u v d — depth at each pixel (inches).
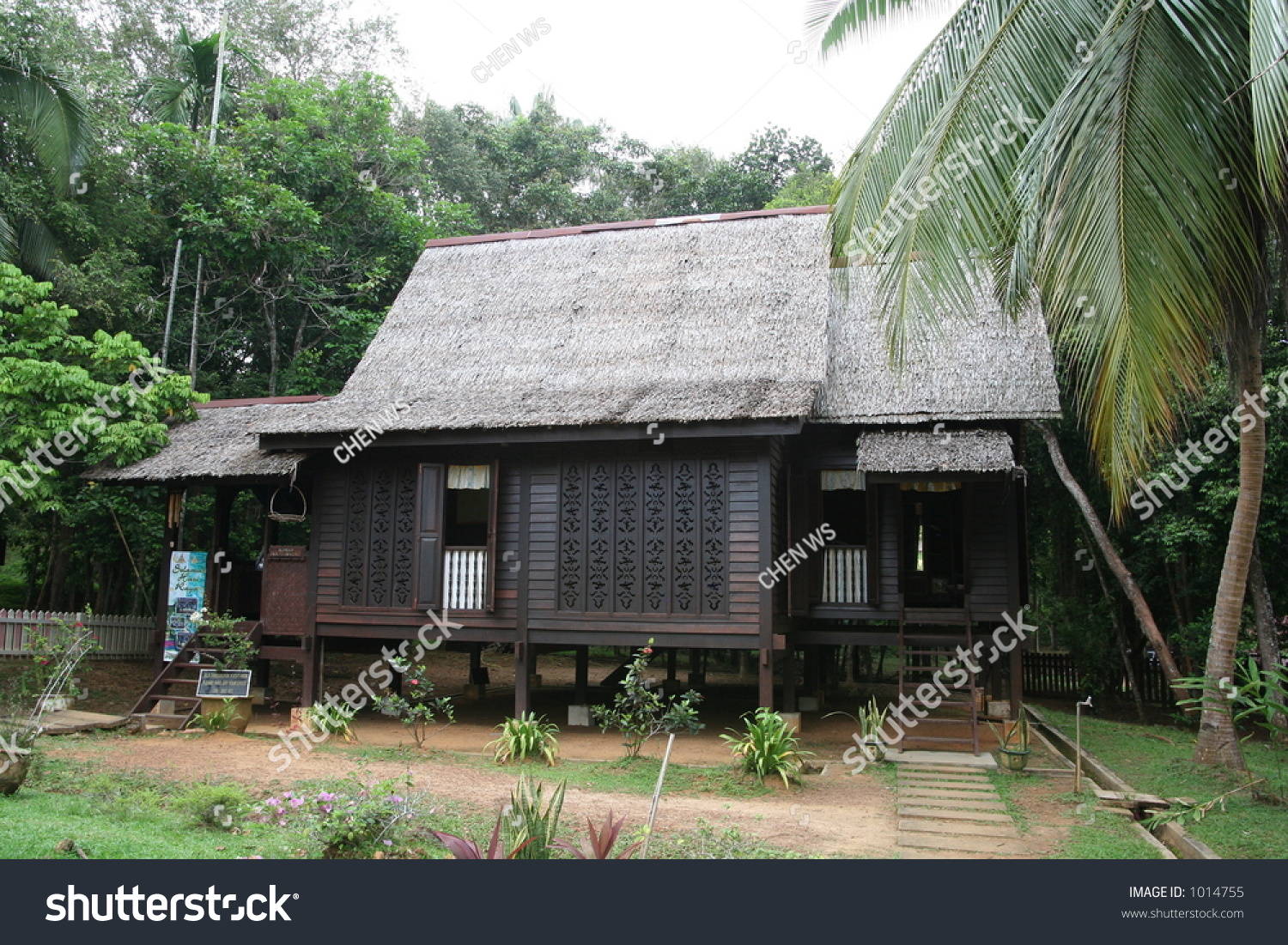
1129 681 721.0
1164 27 275.9
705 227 655.8
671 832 308.7
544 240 688.4
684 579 490.0
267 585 560.7
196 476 539.5
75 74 725.3
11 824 271.0
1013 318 452.1
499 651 1009.5
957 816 346.3
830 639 538.6
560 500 515.8
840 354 573.0
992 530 526.0
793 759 421.4
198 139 821.9
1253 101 239.9
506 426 489.4
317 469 557.0
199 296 829.2
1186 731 592.1
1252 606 677.3
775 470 517.7
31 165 721.0
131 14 1023.6
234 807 308.0
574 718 556.1
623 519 505.0
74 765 385.4
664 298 600.1
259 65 1013.8
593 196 1342.3
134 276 746.8
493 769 424.5
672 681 716.0
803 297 572.1
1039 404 501.7
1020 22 325.4
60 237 720.3
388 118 1016.9
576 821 318.7
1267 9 239.0
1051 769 429.7
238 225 800.9
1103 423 275.4
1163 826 349.7
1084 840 316.2
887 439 502.6
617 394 511.2
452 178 1208.8
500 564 521.0
